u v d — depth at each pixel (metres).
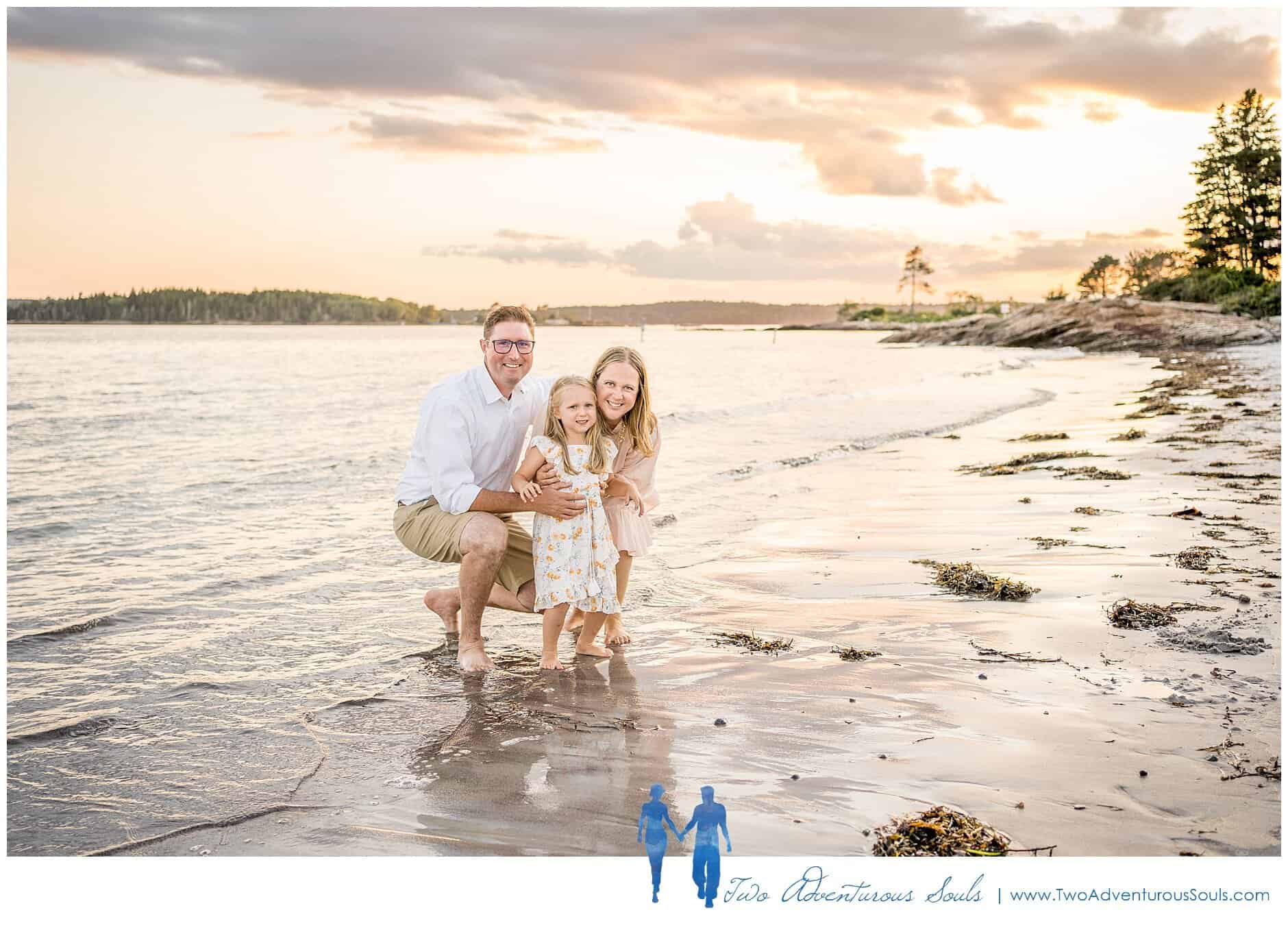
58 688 4.28
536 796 3.25
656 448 5.08
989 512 7.70
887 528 7.32
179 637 5.03
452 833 3.04
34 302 94.12
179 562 6.66
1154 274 96.12
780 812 3.09
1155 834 2.85
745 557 6.59
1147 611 4.79
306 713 3.99
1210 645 4.36
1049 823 2.94
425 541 4.81
